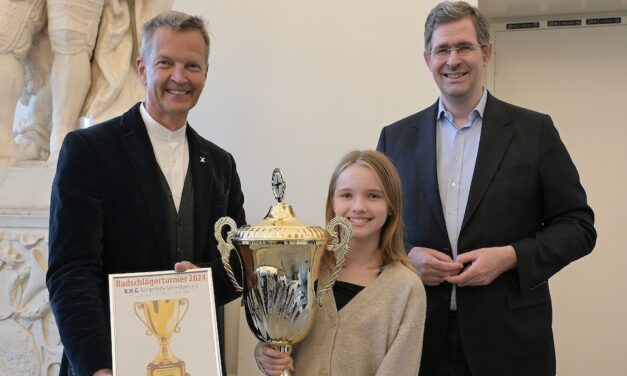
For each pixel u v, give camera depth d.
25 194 2.50
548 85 3.69
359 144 3.31
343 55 3.33
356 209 1.54
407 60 3.27
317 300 1.43
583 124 3.65
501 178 1.76
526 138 1.79
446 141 1.88
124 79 2.83
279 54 3.40
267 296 1.41
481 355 1.71
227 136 3.44
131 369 1.27
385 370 1.44
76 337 1.37
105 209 1.54
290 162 3.38
